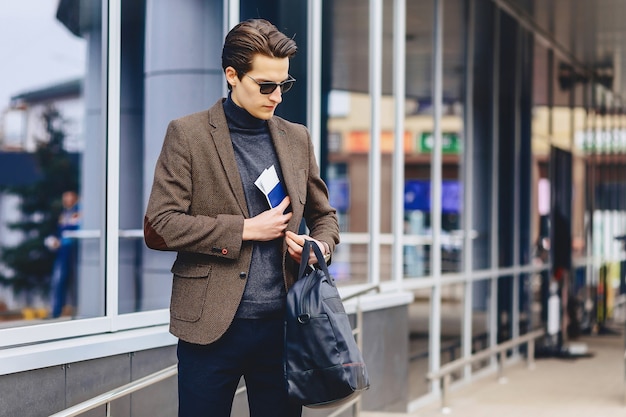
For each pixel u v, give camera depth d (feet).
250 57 10.34
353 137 26.30
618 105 65.26
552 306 38.40
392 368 23.72
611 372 35.76
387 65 26.00
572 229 48.03
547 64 41.96
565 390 31.37
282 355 10.59
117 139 15.66
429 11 29.07
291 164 10.82
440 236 30.45
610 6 34.12
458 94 32.01
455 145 31.96
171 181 10.34
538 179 41.55
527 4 34.22
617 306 63.10
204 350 10.40
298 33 21.39
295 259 10.52
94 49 24.79
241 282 10.31
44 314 35.47
